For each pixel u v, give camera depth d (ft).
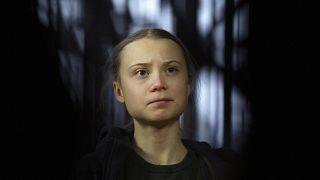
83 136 5.71
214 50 7.21
